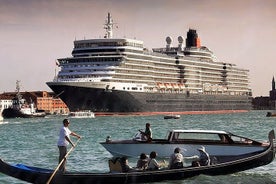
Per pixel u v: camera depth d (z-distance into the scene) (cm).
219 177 2581
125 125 10056
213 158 2661
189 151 3284
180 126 9506
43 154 4097
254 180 2595
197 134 3281
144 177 2330
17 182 2573
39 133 7656
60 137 2356
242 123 10956
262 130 7775
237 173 2773
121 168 2386
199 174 2492
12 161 3638
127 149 3459
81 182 2212
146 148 3394
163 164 2739
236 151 3195
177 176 2420
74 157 3744
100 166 3269
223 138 3238
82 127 9338
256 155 2638
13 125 11388
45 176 2198
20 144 5262
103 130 8169
